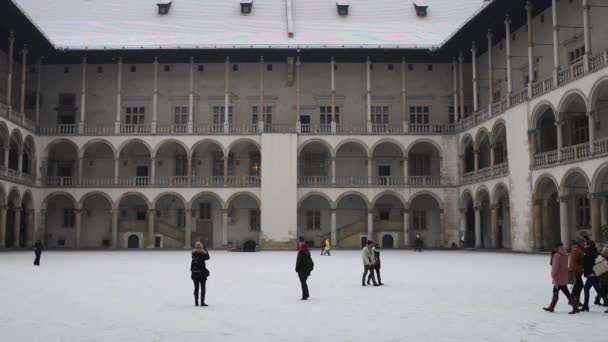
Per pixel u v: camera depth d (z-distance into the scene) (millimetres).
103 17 67688
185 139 61938
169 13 68250
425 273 27766
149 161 65250
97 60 65000
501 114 51969
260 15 68188
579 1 45125
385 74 66438
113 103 65750
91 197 64812
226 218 61406
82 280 24594
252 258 43812
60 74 65812
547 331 13062
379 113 66062
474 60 58281
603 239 38469
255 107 66000
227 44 61500
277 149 61531
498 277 25391
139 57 63938
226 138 61969
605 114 41781
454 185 62062
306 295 18328
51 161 64875
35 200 60531
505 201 57406
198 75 66000
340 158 65688
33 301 17906
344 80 66375
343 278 25609
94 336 12656
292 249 60344
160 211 64562
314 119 65875
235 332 13055
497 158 59281
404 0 70625
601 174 38375
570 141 46906
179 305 17109
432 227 65000
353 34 64688
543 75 50375
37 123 61500
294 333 12914
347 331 13109
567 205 42531
